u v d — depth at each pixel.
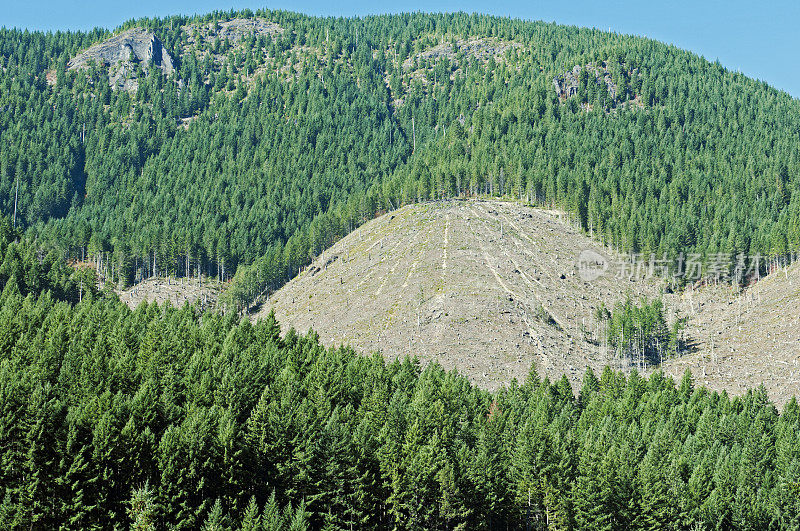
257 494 79.12
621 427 101.81
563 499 84.88
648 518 83.00
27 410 74.19
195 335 118.25
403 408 95.56
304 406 87.38
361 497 79.50
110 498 73.06
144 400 82.19
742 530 87.19
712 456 99.44
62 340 106.12
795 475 92.56
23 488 68.69
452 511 81.12
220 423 80.88
